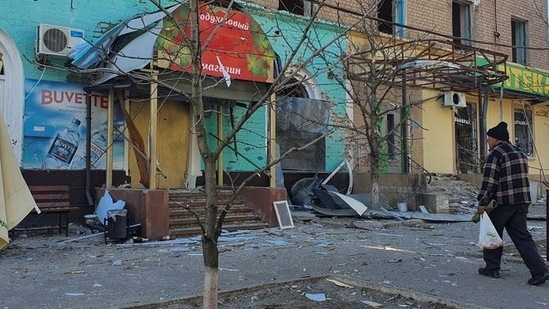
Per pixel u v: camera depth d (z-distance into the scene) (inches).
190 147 498.3
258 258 300.2
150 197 367.6
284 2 575.5
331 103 560.7
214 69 382.9
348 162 604.7
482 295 217.6
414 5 684.7
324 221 481.7
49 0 422.3
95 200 428.8
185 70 258.4
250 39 406.9
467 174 692.1
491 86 690.8
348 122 588.4
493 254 253.6
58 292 218.2
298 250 329.4
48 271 263.1
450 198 593.9
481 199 246.4
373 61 501.0
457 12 767.1
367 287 230.7
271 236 394.0
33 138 410.3
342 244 356.8
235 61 398.6
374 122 511.5
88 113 431.2
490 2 786.2
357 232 425.4
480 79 645.9
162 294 214.2
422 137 676.1
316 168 574.9
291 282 235.0
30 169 406.0
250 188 451.5
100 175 438.9
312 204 531.5
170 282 238.1
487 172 243.9
